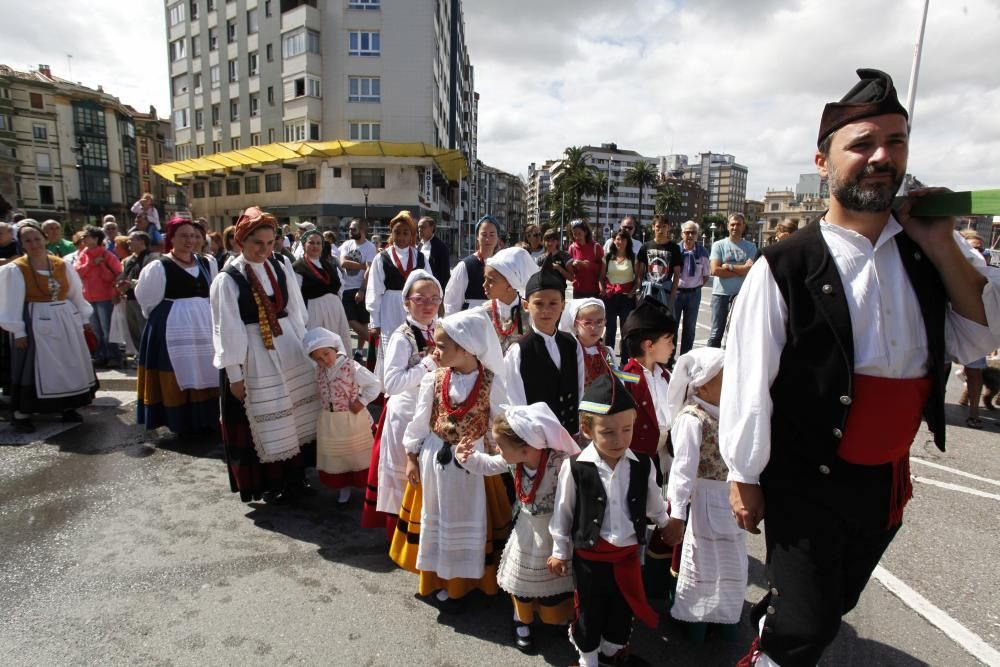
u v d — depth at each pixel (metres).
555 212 97.50
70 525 3.72
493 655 2.58
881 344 1.72
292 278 4.23
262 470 3.98
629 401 2.36
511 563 2.63
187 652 2.56
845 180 1.70
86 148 57.91
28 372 5.35
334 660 2.52
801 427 1.81
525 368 3.01
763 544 3.63
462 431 2.84
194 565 3.28
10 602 2.90
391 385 3.30
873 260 1.74
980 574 3.21
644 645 2.68
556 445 2.51
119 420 5.84
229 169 36.28
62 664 2.47
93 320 7.97
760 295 1.84
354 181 32.25
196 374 5.13
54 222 9.16
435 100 35.09
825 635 1.78
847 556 1.88
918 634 2.71
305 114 33.00
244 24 35.88
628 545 2.38
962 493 4.27
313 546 3.53
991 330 1.73
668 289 7.65
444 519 2.83
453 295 5.78
